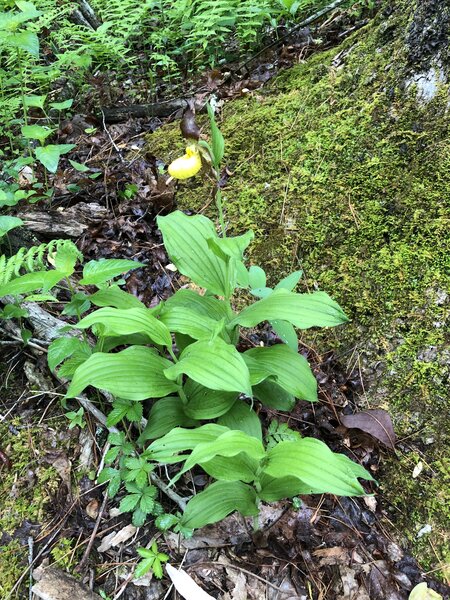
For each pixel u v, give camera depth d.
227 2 1.11
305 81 0.88
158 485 0.52
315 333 0.68
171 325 0.51
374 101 0.73
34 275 0.48
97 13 1.47
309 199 0.75
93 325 0.53
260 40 1.19
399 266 0.65
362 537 0.52
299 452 0.37
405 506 0.54
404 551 0.52
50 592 0.45
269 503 0.52
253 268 0.66
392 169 0.69
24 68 0.97
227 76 1.14
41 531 0.50
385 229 0.67
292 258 0.73
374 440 0.58
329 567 0.49
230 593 0.46
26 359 0.62
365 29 0.81
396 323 0.63
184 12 1.19
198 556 0.49
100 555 0.49
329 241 0.71
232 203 0.81
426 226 0.64
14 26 0.67
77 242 0.78
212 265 0.57
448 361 0.58
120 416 0.50
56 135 1.04
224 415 0.52
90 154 0.98
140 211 0.84
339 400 0.62
